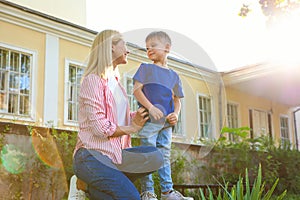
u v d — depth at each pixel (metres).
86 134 1.67
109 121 1.66
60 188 4.50
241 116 10.09
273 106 11.30
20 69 6.07
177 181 4.47
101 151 1.64
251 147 7.29
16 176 4.54
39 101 6.13
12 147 4.66
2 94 5.80
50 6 7.20
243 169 6.75
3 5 5.86
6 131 4.75
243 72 8.95
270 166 7.33
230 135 8.04
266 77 9.01
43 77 6.27
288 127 11.80
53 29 6.50
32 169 4.60
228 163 6.50
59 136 4.76
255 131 10.43
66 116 5.98
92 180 1.62
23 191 4.53
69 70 6.64
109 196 1.62
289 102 11.59
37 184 4.54
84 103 1.67
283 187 7.35
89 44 6.93
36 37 6.30
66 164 4.54
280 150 7.60
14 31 6.04
